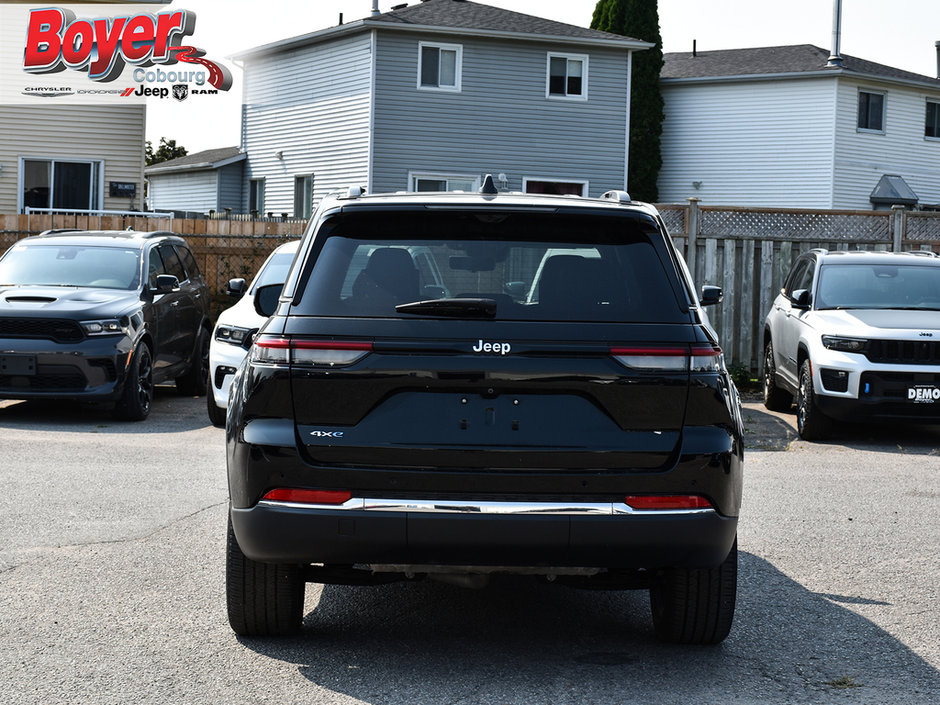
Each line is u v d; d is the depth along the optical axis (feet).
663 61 123.34
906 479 29.43
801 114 119.75
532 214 13.91
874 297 38.55
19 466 28.58
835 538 22.38
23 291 38.68
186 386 45.78
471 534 13.06
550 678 14.12
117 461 29.71
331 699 13.26
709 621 15.03
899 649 15.51
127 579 18.45
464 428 13.14
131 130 82.02
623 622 16.81
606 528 13.10
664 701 13.35
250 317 34.19
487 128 104.01
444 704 13.15
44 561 19.49
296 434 13.25
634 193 122.42
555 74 105.91
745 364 50.96
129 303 38.68
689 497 13.29
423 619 16.80
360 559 13.34
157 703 13.05
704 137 124.88
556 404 13.24
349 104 103.45
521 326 13.25
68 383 36.50
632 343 13.25
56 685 13.61
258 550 13.50
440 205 13.91
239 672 14.19
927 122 126.11
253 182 120.47
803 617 17.02
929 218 50.96
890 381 34.50
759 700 13.44
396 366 13.12
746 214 50.70
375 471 13.11
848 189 119.65
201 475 27.86
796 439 37.19
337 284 13.62
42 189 80.48
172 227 59.98
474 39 102.83
